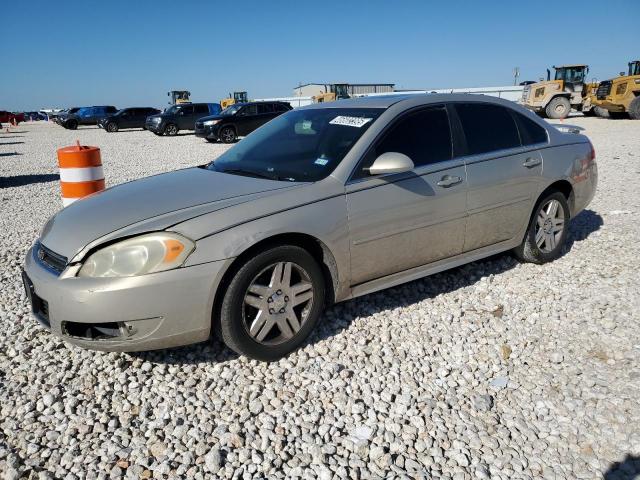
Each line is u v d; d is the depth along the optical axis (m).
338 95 37.00
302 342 3.44
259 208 3.14
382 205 3.59
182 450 2.55
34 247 3.43
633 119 25.00
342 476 2.39
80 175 4.90
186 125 29.45
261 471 2.43
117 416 2.83
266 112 23.81
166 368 3.26
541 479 2.37
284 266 3.22
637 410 2.79
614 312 3.90
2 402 2.95
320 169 3.58
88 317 2.85
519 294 4.27
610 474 2.39
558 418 2.76
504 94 36.66
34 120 75.38
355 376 3.15
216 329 3.14
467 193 4.07
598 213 6.76
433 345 3.50
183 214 3.04
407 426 2.71
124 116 34.78
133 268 2.86
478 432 2.67
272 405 2.89
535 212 4.73
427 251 3.95
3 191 9.90
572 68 26.91
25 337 3.67
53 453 2.54
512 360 3.32
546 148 4.72
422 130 3.96
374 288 3.73
